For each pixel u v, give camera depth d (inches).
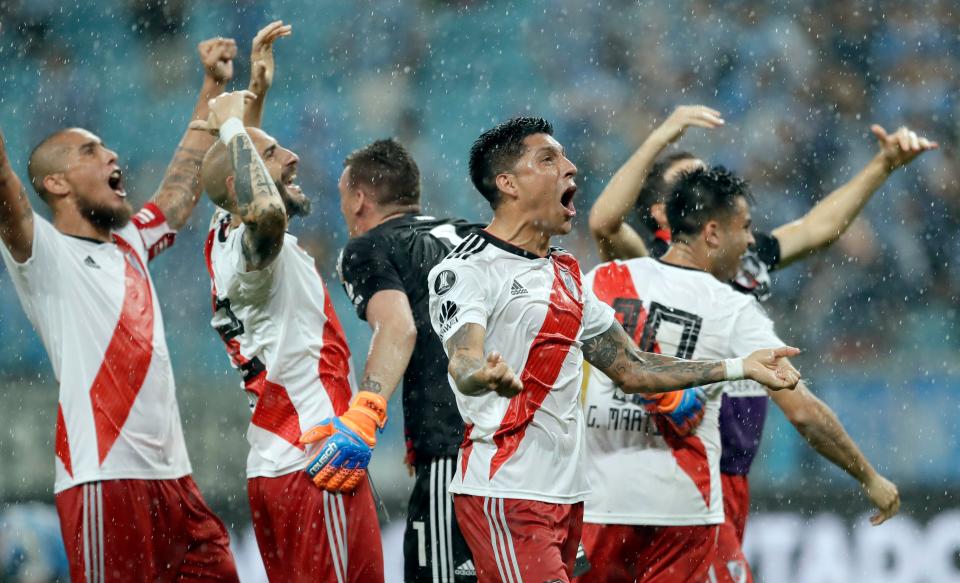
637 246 712.4
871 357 1574.8
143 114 1792.6
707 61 1845.5
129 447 568.7
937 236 1695.4
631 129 1818.4
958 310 1637.6
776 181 1779.0
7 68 1796.3
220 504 1213.7
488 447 472.7
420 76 1843.0
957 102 1811.0
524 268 469.7
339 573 537.6
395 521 1105.4
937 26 1841.8
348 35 1852.9
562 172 474.3
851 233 1667.1
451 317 452.1
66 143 594.9
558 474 471.5
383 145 621.6
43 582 1010.7
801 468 1226.0
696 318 597.9
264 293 537.6
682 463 590.6
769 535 1120.2
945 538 1157.7
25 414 1243.8
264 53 624.7
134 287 599.2
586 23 1875.0
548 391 469.7
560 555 463.5
